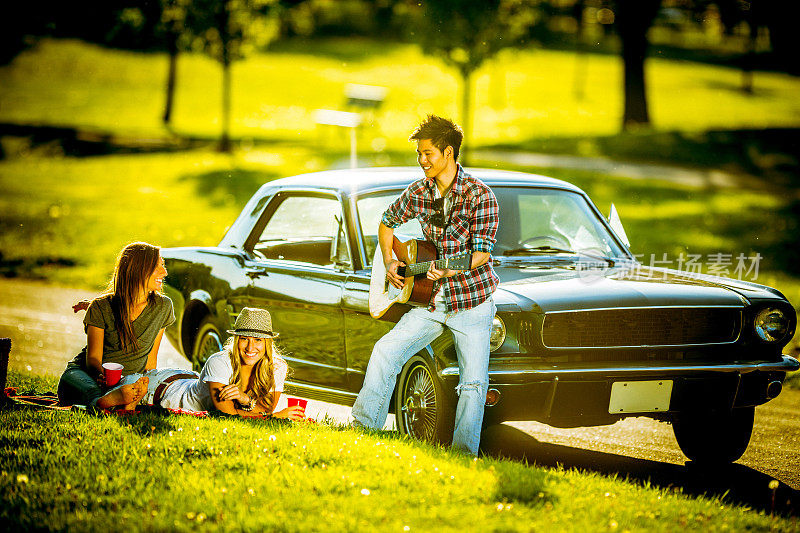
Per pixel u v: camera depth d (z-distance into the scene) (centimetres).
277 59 13188
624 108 7869
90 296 2758
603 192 4984
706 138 6612
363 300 1273
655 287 1255
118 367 1191
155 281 1259
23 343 2083
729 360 1251
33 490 912
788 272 3284
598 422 1208
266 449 1034
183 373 1282
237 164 6125
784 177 5641
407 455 1052
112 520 850
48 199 4894
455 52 5919
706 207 4581
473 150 6694
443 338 1168
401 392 1255
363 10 16188
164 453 1027
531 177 1503
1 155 6719
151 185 5438
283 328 1408
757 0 11438
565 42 15738
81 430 1095
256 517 859
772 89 11931
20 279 3066
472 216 1132
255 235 1520
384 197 1393
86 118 8619
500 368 1148
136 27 8094
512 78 12450
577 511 923
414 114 9156
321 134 7581
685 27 16775
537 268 1321
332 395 1350
